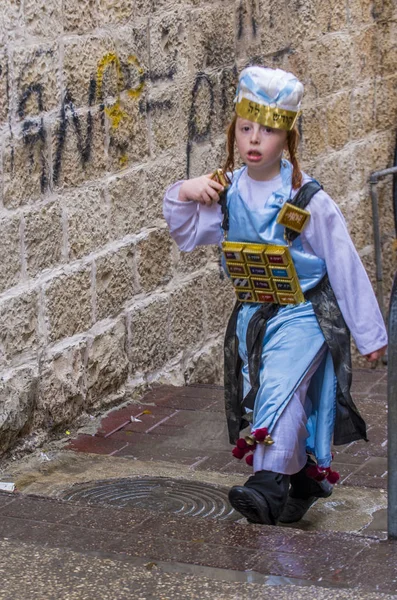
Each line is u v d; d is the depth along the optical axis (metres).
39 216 5.59
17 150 5.39
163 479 5.29
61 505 4.20
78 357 6.01
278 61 8.41
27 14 5.38
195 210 4.49
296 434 4.24
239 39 7.73
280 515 4.38
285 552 3.71
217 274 7.63
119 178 6.34
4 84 5.25
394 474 3.90
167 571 3.54
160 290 6.93
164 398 6.68
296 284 4.29
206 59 7.30
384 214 10.62
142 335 6.72
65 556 3.65
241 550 3.74
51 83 5.62
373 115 10.21
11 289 5.41
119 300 6.44
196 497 5.04
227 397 4.57
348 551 3.72
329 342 4.29
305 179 4.29
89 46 5.95
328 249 4.25
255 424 4.27
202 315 7.46
